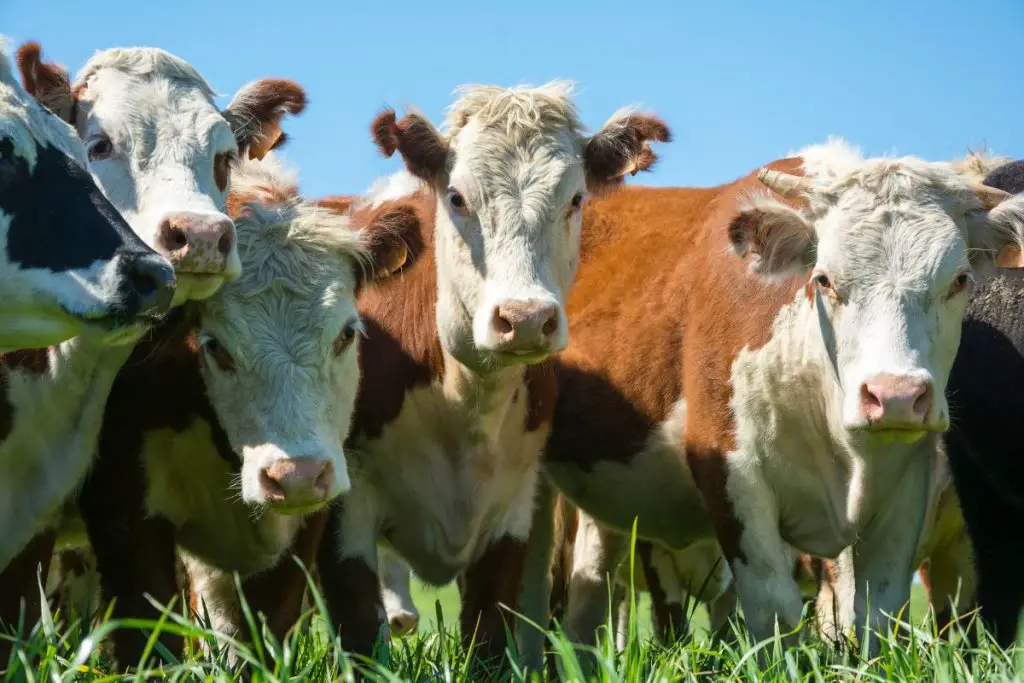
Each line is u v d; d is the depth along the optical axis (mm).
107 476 7977
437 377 9008
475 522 9109
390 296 9305
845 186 8719
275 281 7723
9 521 7621
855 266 8422
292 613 8469
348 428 7965
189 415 7965
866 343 8258
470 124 8797
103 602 7973
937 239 8398
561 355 10703
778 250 8961
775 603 9070
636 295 10469
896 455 9070
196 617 7602
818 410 9102
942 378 8367
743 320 9406
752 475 9242
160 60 8859
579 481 10617
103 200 6680
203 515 8344
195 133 8539
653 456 10133
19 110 6668
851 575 9805
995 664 6945
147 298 6332
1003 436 9531
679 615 12242
